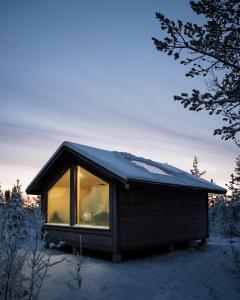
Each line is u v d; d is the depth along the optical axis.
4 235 5.74
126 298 6.77
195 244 14.63
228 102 6.65
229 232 23.83
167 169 14.09
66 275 7.94
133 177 9.12
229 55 6.66
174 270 9.22
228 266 10.66
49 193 12.81
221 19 6.38
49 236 12.18
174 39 6.55
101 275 8.03
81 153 10.39
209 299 7.30
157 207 11.48
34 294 6.24
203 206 14.80
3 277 5.73
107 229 9.89
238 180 25.52
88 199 11.01
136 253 11.48
